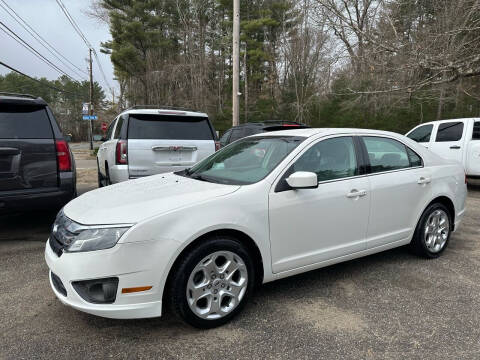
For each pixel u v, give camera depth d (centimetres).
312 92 2370
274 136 370
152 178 379
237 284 280
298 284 350
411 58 1016
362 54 1277
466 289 339
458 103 1667
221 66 2722
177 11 2939
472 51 1016
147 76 2772
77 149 3497
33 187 439
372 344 253
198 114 618
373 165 364
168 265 247
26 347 247
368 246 358
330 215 324
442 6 1137
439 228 422
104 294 239
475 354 242
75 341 255
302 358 238
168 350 245
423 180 396
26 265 393
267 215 290
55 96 8088
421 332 268
